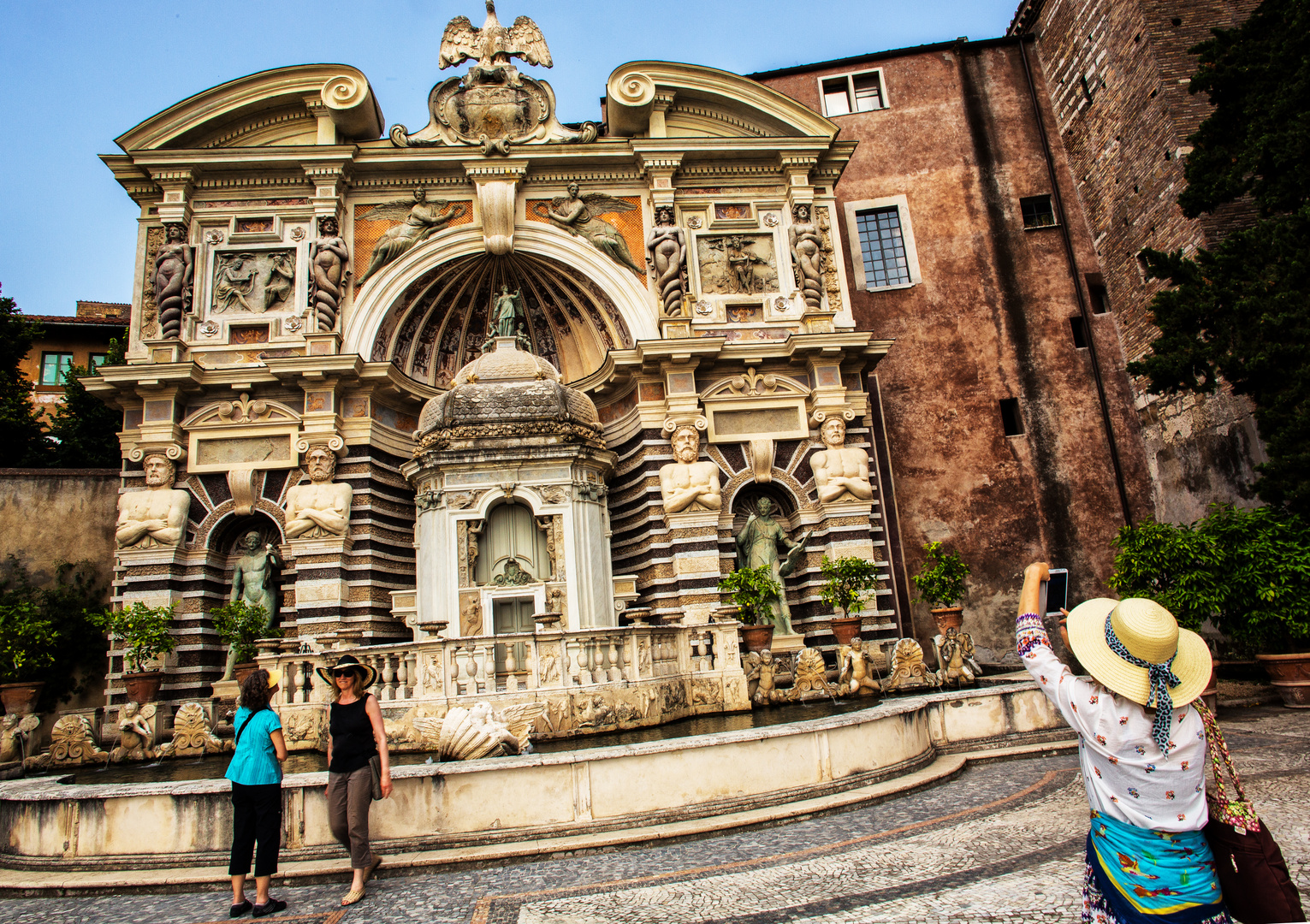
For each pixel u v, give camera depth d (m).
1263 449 20.06
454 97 22.03
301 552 18.81
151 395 19.42
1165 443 23.69
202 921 6.82
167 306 19.98
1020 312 25.66
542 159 21.81
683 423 20.56
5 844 9.00
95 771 13.57
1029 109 27.41
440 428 17.50
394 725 12.84
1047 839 7.09
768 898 6.18
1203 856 3.28
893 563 23.72
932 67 27.66
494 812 8.36
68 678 19.31
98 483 20.64
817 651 16.22
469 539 16.66
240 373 19.66
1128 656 3.41
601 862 7.73
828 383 21.27
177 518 18.91
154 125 20.50
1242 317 16.00
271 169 21.08
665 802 8.73
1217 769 3.41
